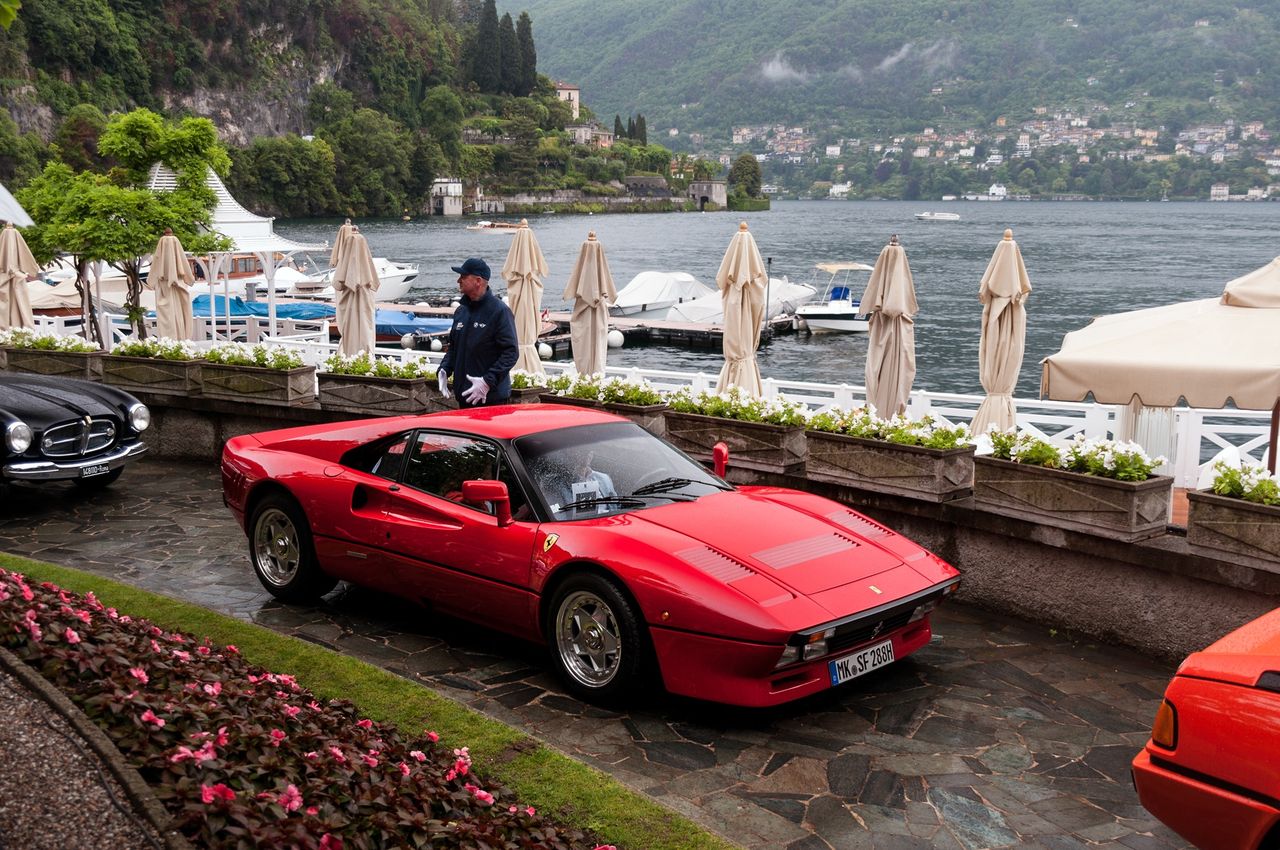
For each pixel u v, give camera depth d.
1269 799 3.18
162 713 3.66
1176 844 4.07
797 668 4.97
